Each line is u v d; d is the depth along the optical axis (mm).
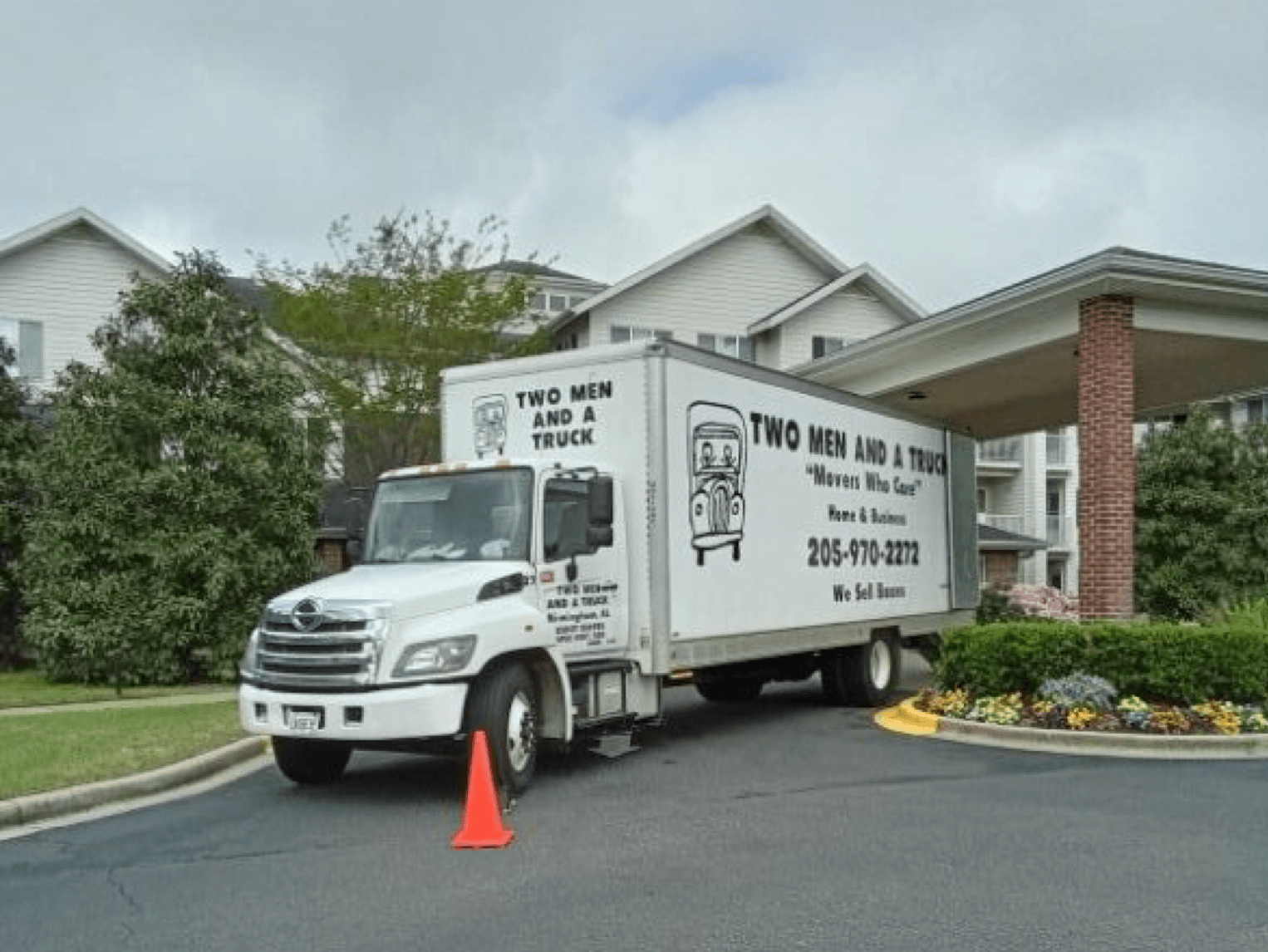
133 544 17828
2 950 5648
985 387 21484
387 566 9953
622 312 31062
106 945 5684
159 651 17734
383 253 23516
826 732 12664
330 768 9945
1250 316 16906
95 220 28844
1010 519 47875
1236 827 7812
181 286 19000
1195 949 5391
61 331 28875
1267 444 31047
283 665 8875
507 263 26344
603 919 5914
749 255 32688
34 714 13719
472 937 5676
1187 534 29797
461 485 10219
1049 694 11977
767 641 12477
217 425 18422
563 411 11266
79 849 7641
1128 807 8484
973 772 9984
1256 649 11797
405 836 7898
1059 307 16641
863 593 14664
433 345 23000
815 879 6602
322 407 22469
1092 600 15469
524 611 9328
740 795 9086
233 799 9312
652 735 12555
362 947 5578
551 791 9344
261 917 6082
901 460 15938
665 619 10719
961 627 13250
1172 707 11742
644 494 10797
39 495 20047
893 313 33625
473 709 8859
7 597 20141
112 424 18125
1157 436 31500
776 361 32031
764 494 12555
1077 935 5582
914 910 6000
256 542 18547
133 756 10297
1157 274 15180
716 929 5723
